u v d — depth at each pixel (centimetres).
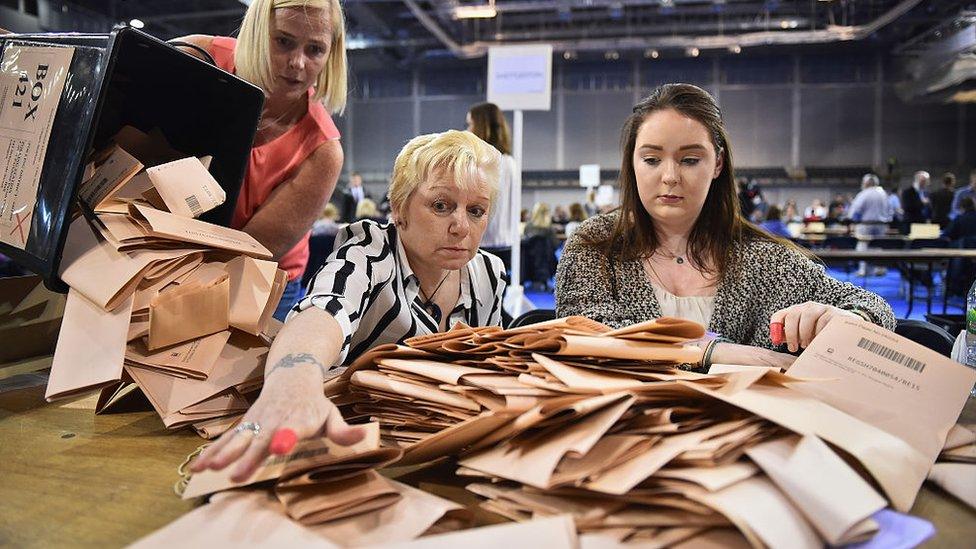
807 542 56
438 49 1784
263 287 102
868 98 1733
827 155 1762
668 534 59
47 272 94
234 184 122
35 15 895
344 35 153
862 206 942
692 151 132
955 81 1312
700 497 59
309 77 144
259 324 102
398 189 111
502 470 67
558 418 69
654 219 146
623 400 68
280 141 153
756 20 1568
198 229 103
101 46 94
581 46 1625
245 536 59
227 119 120
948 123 1694
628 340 81
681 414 72
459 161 105
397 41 1656
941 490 73
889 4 1444
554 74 1872
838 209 1241
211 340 99
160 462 84
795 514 59
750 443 67
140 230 96
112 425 99
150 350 96
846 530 57
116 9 1088
